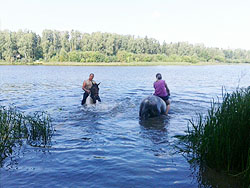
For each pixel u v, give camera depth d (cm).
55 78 3062
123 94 1614
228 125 538
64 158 577
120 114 1027
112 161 559
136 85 2236
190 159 569
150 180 473
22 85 2177
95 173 502
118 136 739
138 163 548
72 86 2125
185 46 13312
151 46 12556
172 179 477
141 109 976
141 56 10512
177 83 2444
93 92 1192
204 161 551
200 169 519
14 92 1689
